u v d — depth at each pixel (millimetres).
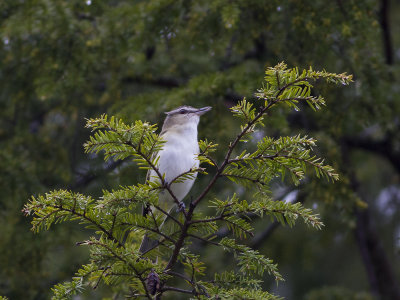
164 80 14609
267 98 5098
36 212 5438
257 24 11734
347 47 11227
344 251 18453
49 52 12062
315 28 10812
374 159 18984
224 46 11781
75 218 5605
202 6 11570
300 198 12242
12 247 12414
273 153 5332
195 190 12336
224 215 5570
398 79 13906
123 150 5281
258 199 5617
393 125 12711
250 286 5930
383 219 18188
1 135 14500
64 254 13297
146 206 5645
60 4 12117
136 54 12172
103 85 14391
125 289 8062
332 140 11672
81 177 13984
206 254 13344
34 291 12297
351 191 11250
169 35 11766
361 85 11438
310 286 18188
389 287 14977
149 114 11422
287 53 11602
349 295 14609
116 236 5781
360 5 10961
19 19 12055
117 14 12344
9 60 12672
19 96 13438
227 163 5391
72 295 5523
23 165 12734
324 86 9891
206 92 11375
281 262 16766
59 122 16016
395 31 18062
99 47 12031
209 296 5684
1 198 12289
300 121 13758
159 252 6535
